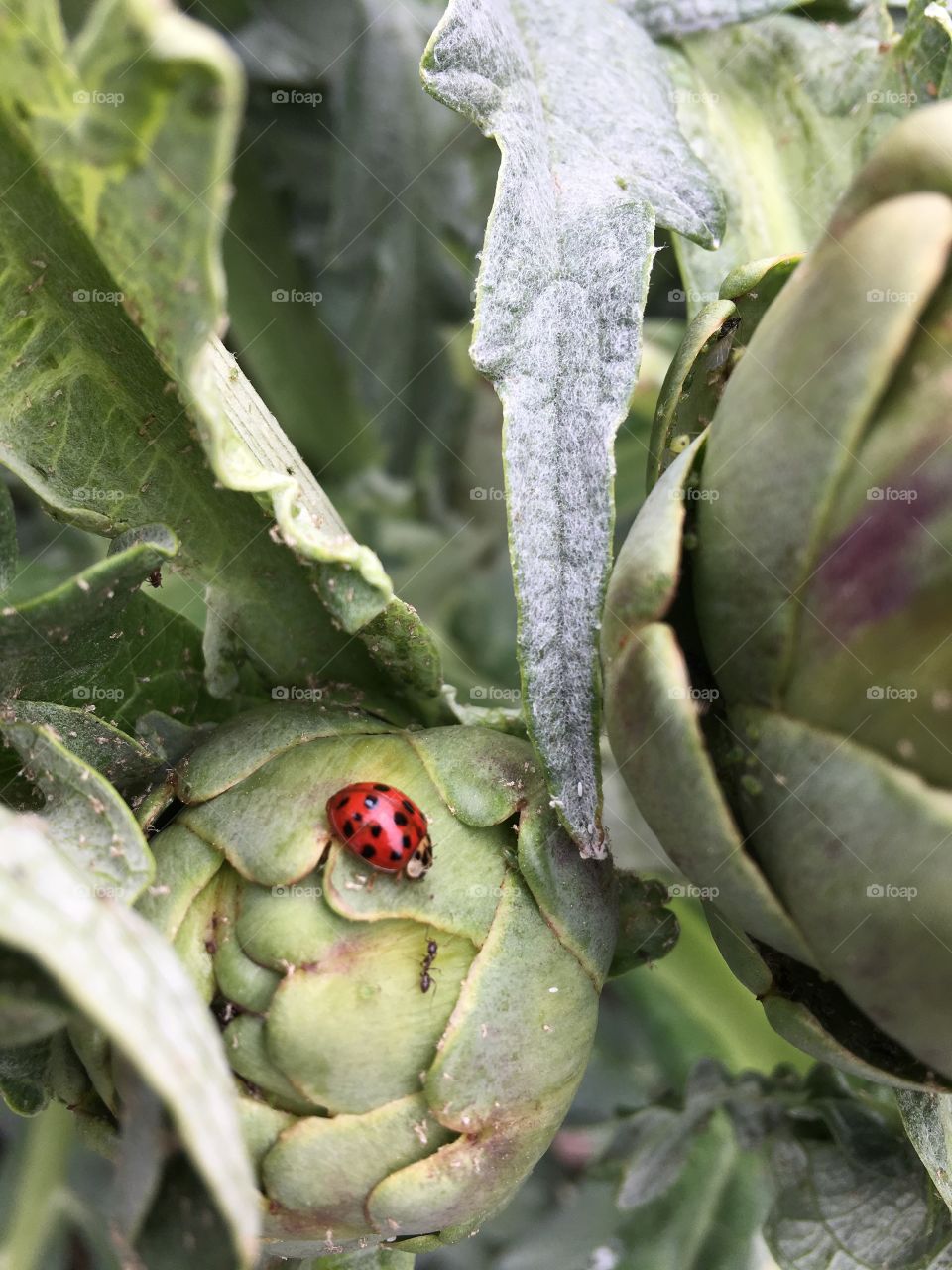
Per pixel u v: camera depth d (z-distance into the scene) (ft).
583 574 0.30
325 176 0.54
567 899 0.29
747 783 0.26
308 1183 0.27
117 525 0.31
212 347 0.29
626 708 0.26
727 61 0.43
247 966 0.27
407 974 0.27
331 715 0.30
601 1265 0.54
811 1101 0.42
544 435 0.31
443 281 0.54
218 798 0.29
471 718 0.33
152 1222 0.23
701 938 0.55
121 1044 0.20
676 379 0.31
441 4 0.53
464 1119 0.27
